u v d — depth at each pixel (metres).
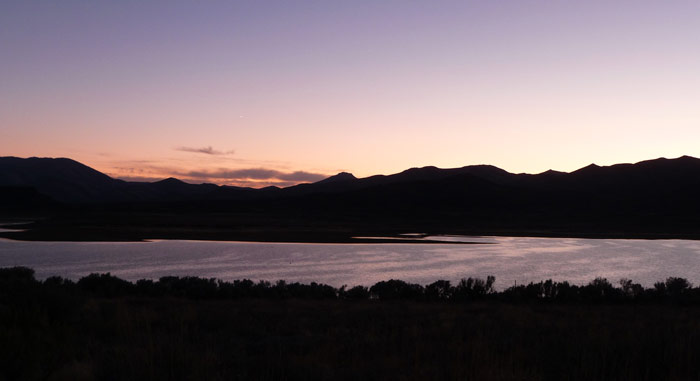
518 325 13.79
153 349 7.43
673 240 98.06
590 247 77.38
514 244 82.31
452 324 13.52
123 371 6.79
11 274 22.12
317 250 64.25
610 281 41.34
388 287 26.34
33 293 10.27
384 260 54.03
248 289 24.91
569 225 151.50
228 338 11.41
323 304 20.00
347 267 47.59
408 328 12.73
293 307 18.64
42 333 7.99
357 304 20.50
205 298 23.58
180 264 47.84
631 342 8.61
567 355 8.30
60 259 49.81
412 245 75.75
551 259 58.12
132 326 10.81
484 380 6.94
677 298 24.42
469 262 53.66
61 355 7.34
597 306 22.47
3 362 6.57
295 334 12.62
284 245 71.00
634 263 55.00
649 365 7.56
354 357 8.81
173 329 11.51
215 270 44.12
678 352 7.82
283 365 7.72
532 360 8.30
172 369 6.82
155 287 23.91
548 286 26.02
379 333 12.26
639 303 24.36
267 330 13.18
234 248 64.88
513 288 26.70
